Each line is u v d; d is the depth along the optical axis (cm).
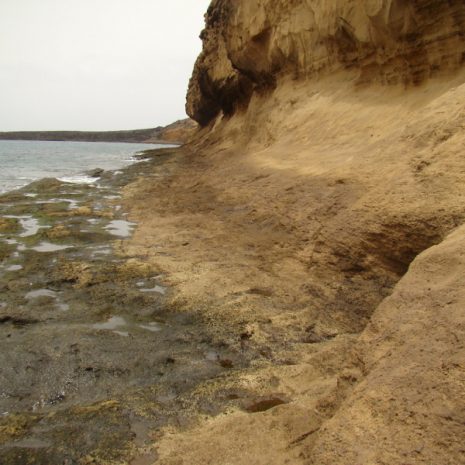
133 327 588
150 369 482
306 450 300
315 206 838
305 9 1730
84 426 382
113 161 4175
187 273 769
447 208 539
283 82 2091
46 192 1836
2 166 3638
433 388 254
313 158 1209
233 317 595
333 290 641
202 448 334
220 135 3362
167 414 397
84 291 715
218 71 3375
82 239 1037
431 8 1008
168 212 1318
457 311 299
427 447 228
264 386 431
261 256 824
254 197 1151
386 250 610
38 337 554
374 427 254
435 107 782
